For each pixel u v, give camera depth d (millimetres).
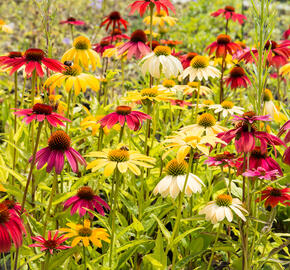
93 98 3721
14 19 7109
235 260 2332
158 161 3010
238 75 4172
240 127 2082
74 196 2244
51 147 2037
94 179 2828
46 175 2447
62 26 5996
